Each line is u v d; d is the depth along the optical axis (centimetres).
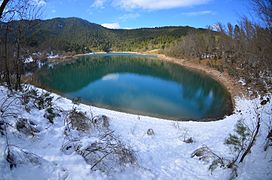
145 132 880
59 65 5197
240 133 640
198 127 1109
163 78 3519
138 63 6078
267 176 537
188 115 1634
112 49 13075
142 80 3253
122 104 1856
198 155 672
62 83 2712
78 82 2881
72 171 420
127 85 2791
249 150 638
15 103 668
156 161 620
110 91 2359
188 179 544
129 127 914
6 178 350
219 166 590
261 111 1248
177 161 641
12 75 1028
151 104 1908
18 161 384
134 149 662
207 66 4538
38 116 648
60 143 519
